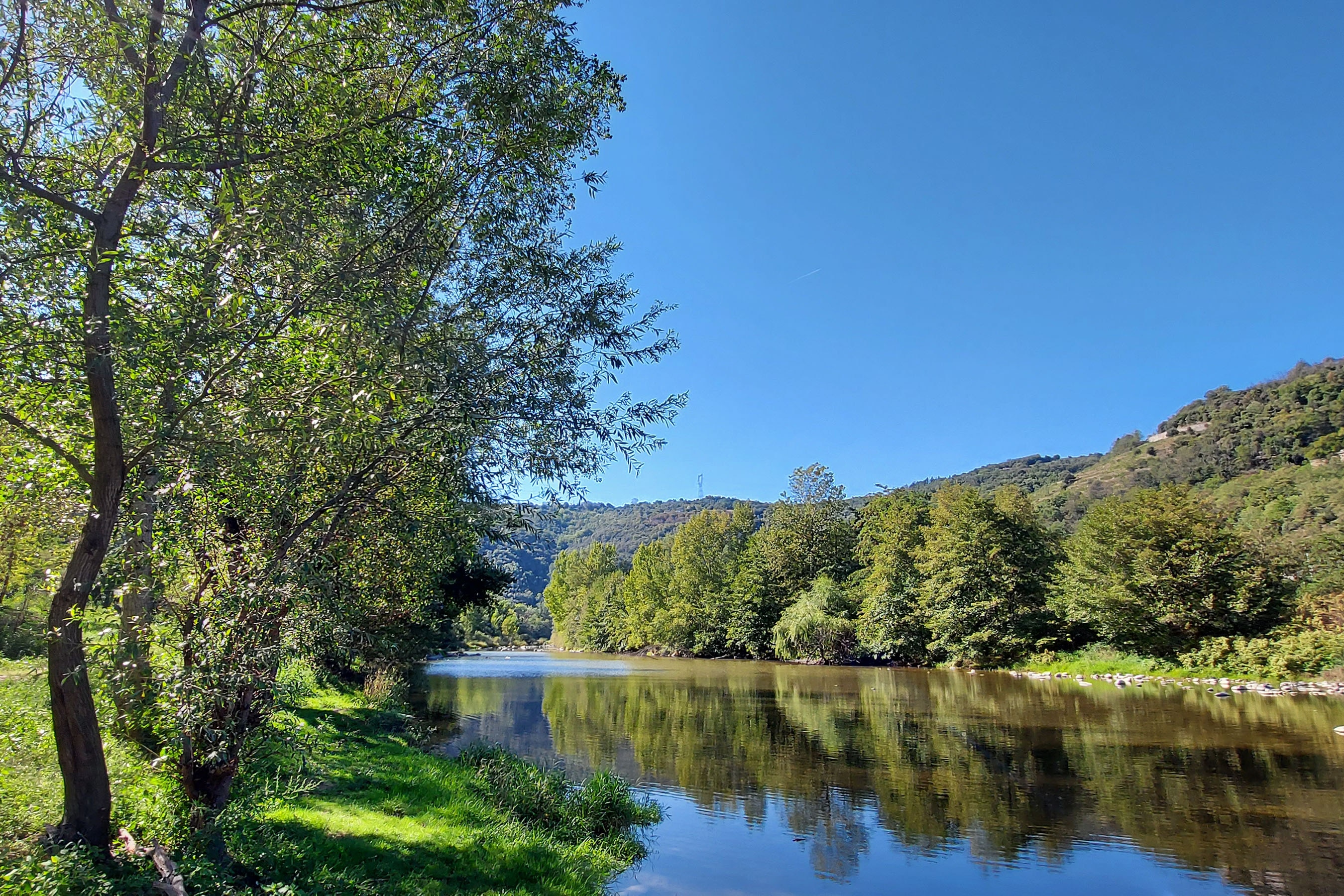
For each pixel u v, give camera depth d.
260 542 6.89
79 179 6.26
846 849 11.45
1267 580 35.81
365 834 8.43
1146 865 10.69
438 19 7.30
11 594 12.92
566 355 7.66
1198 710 24.28
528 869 8.73
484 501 7.96
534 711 25.30
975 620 46.22
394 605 12.61
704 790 14.85
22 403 5.97
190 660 6.41
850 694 31.34
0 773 6.41
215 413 6.04
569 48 7.77
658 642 78.56
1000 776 15.84
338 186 6.90
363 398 6.12
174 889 5.41
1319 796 13.67
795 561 67.56
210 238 6.00
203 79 6.47
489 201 7.74
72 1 6.25
